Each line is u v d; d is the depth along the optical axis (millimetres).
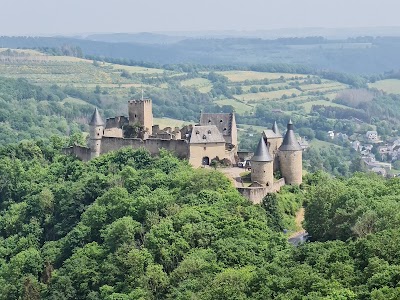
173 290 173750
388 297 132625
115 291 190625
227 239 190000
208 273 176500
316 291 144250
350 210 188750
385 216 174750
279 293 149000
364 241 160625
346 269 150875
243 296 154250
